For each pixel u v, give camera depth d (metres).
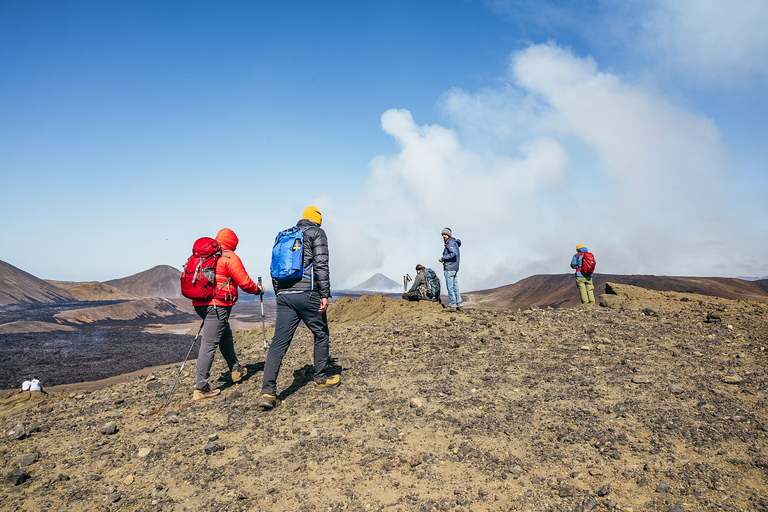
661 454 3.36
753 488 2.82
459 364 6.04
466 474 3.24
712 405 4.23
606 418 4.06
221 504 3.04
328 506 2.94
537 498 2.89
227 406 5.06
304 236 4.97
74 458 3.94
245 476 3.41
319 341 5.23
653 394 4.60
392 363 6.27
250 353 8.27
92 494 3.28
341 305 11.84
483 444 3.69
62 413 5.47
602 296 11.41
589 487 2.98
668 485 2.94
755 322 7.69
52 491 3.36
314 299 4.90
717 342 6.54
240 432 4.28
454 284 11.36
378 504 2.92
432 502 2.89
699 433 3.67
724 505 2.66
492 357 6.29
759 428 3.64
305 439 3.99
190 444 4.08
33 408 5.62
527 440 3.72
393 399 4.84
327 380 5.39
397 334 8.32
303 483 3.25
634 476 3.07
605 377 5.21
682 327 7.68
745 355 5.78
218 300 5.41
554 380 5.18
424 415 4.34
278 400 4.98
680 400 4.42
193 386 6.21
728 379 4.80
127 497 3.20
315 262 4.86
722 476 2.99
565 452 3.49
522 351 6.54
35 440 4.47
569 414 4.19
